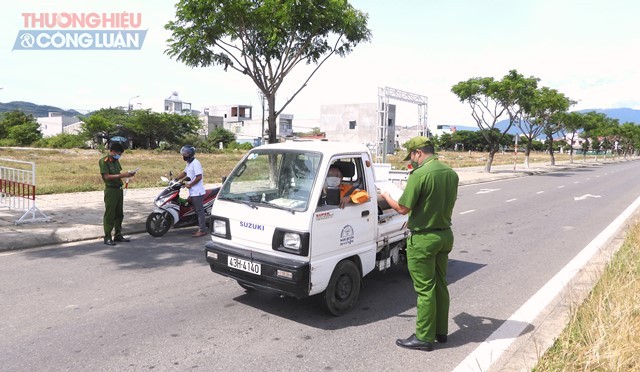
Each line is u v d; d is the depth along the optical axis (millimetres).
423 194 3941
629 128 73312
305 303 5277
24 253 7125
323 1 11742
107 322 4566
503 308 5273
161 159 36688
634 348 3580
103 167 7637
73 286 5617
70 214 9938
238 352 3992
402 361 3900
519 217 12070
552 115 37125
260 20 11680
